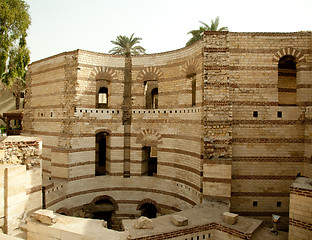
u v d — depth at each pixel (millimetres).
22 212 13172
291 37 16781
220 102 16344
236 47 16734
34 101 25297
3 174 12242
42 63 24297
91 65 21781
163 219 12422
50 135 22906
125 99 22875
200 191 17172
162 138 21562
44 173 23438
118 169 22406
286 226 16625
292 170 16828
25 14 26922
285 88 18812
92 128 21688
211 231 12156
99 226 12438
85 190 21156
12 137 14070
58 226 12250
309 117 16391
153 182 21859
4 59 25656
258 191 16719
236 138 16734
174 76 20938
